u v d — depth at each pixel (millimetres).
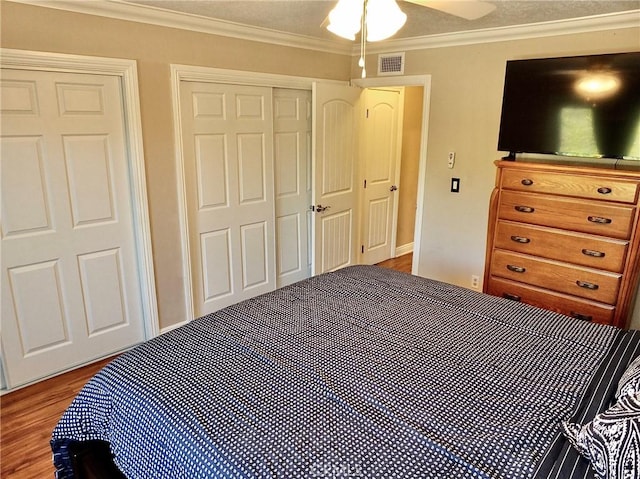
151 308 3168
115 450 1489
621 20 2822
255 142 3594
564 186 2729
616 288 2641
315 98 3738
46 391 2676
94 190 2785
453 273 3984
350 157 4277
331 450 1203
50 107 2518
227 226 3557
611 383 1526
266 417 1338
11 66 2330
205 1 2582
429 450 1207
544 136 2959
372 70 4113
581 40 3020
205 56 3113
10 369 2645
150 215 3037
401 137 5059
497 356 1714
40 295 2688
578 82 2758
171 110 3004
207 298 3553
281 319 2010
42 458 2164
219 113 3311
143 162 2920
